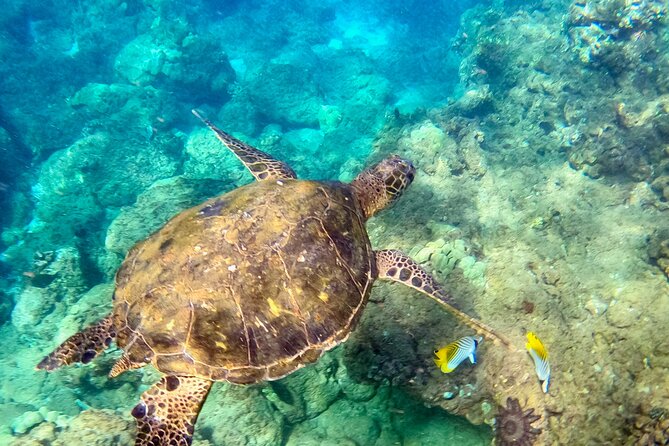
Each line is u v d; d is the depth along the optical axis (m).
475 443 6.74
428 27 31.33
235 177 14.66
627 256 8.30
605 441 5.53
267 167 6.84
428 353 6.44
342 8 34.78
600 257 8.49
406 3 33.69
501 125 15.48
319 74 25.08
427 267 7.55
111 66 26.34
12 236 15.27
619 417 5.61
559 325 6.68
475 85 17.86
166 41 21.73
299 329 4.25
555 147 13.13
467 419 6.37
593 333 6.63
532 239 8.94
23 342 11.02
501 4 24.22
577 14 15.11
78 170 16.23
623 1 13.77
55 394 8.48
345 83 23.72
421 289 5.30
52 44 28.16
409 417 7.16
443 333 6.57
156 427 3.91
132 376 8.51
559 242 8.97
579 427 5.74
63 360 4.25
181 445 3.88
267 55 27.97
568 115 13.81
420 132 11.52
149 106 19.94
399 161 6.98
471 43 21.88
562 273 7.61
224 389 7.17
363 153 16.84
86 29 28.23
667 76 12.96
